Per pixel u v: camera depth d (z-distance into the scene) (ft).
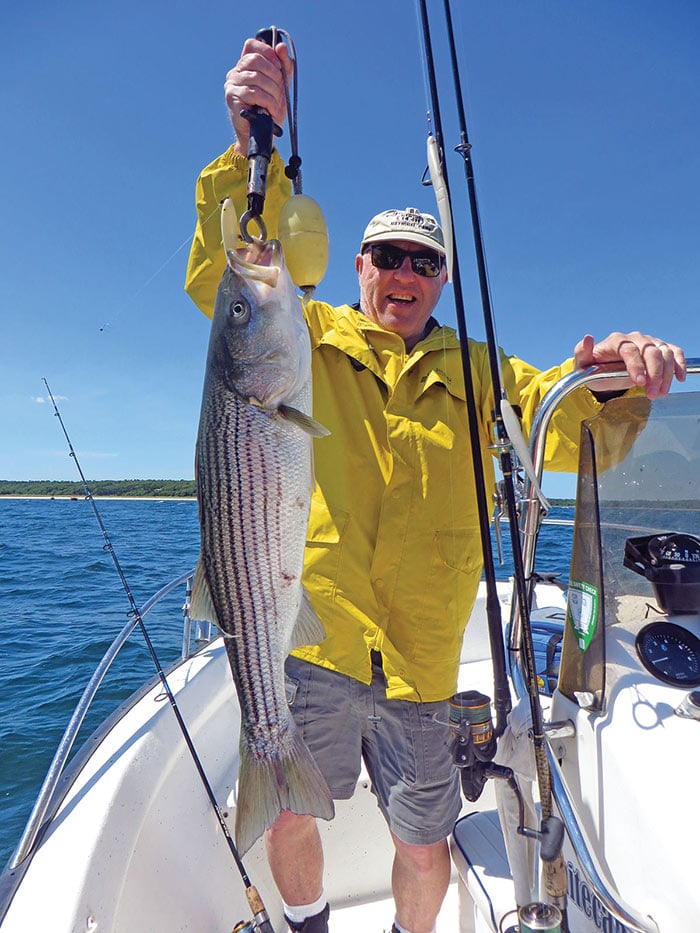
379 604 7.26
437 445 7.29
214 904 7.61
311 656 7.21
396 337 7.73
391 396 7.44
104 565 43.78
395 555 7.20
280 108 5.76
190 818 8.04
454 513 7.36
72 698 20.44
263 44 5.64
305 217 5.72
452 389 7.47
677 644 4.85
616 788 4.55
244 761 5.80
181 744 8.82
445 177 5.88
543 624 11.34
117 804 7.04
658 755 4.31
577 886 5.23
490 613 5.89
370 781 8.23
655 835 4.11
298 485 5.87
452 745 5.63
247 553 5.92
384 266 7.82
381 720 7.29
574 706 5.25
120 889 6.16
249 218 5.75
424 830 7.09
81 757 8.04
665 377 5.38
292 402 5.90
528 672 5.01
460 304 6.18
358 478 7.39
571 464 6.65
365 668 7.11
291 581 5.90
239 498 5.92
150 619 29.45
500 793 5.80
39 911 5.55
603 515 5.38
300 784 5.78
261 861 8.70
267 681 5.90
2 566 44.78
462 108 6.34
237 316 5.78
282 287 5.77
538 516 6.15
